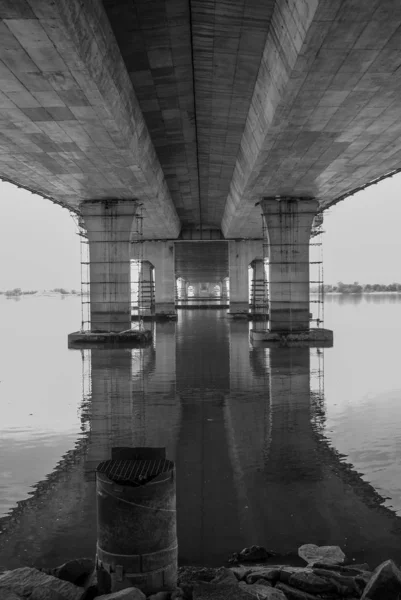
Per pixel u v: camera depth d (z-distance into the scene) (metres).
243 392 21.66
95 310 41.88
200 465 13.13
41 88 20.05
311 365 28.59
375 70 18.56
